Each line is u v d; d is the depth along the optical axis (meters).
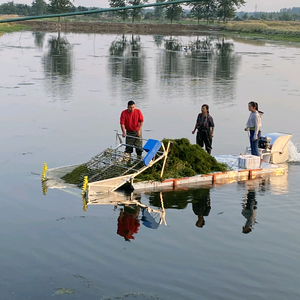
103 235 7.80
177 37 86.75
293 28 106.88
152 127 16.34
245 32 109.12
